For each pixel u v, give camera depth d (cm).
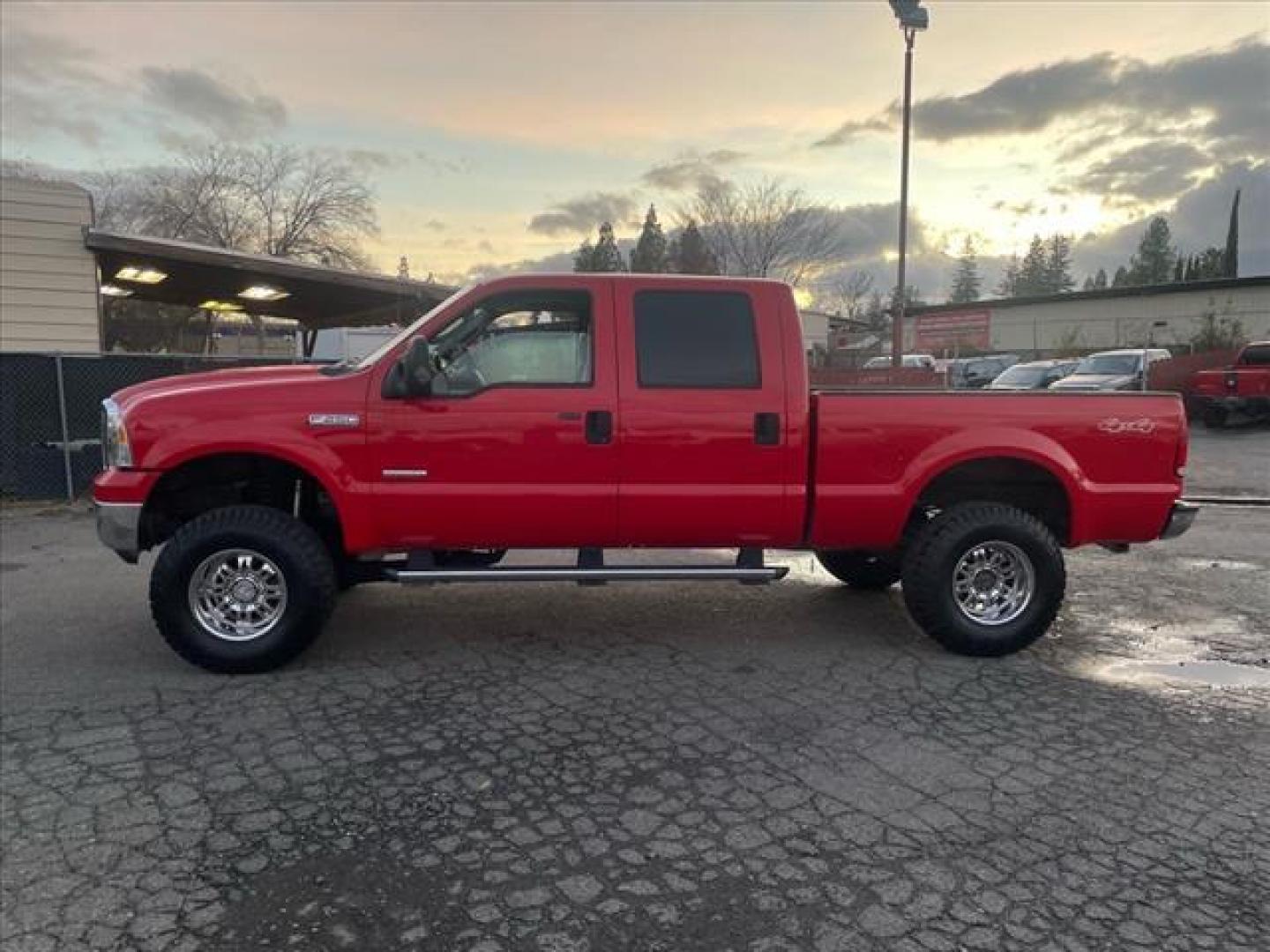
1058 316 4356
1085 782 374
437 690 473
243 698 460
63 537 887
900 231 1923
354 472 490
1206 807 353
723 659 525
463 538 505
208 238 3806
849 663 520
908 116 1850
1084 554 847
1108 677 502
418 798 357
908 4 1728
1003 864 312
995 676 501
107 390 1118
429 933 274
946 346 4825
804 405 516
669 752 400
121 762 388
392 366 490
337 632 571
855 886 299
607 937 273
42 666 507
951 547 520
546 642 555
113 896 292
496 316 505
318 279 1598
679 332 510
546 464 499
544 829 335
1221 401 2027
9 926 276
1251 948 269
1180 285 3897
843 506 518
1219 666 524
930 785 371
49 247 1328
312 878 303
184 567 482
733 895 294
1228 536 942
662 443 504
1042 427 528
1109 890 297
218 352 4012
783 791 365
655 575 518
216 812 346
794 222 3525
